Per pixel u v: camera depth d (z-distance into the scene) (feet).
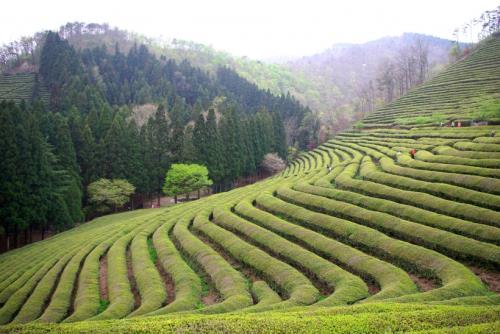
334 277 96.68
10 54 626.23
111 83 516.73
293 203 169.89
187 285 106.01
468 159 166.81
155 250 142.92
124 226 184.34
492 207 122.01
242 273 114.52
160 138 312.71
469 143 196.85
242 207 169.07
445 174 154.40
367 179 180.45
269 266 109.50
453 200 136.05
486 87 344.69
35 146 213.05
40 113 278.26
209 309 83.10
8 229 195.83
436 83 418.10
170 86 550.77
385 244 109.70
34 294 113.70
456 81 397.39
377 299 78.23
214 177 314.96
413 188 152.87
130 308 97.04
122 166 281.74
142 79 541.75
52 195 216.95
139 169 291.58
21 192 200.13
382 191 153.69
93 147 279.28
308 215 144.25
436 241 105.91
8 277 143.23
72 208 235.20
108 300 107.76
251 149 360.89
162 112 317.22
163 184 307.37
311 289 91.40
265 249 127.34
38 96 456.04
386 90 625.41
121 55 621.72
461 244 100.07
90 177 275.18
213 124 319.47
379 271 95.30
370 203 143.84
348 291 85.76
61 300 107.34
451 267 90.33
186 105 502.38
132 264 130.93
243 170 345.72
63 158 255.70
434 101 362.12
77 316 93.81
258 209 163.12
